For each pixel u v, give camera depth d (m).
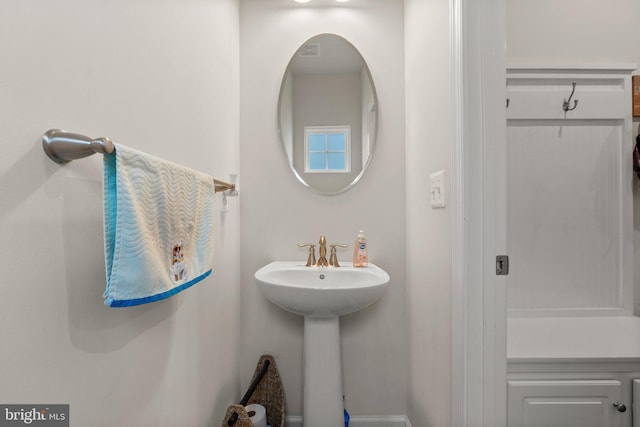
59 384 0.44
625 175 1.40
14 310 0.38
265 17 1.48
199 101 0.96
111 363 0.55
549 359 1.01
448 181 0.93
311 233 1.48
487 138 0.82
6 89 0.37
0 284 0.36
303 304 1.13
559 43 1.44
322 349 1.24
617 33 1.44
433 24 1.06
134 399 0.62
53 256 0.43
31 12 0.40
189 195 0.69
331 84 1.49
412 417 1.35
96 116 0.52
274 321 1.47
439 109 1.01
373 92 1.48
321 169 1.50
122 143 0.59
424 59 1.17
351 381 1.46
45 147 0.42
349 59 1.48
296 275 1.32
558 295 1.43
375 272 1.28
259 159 1.49
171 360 0.78
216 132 1.13
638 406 0.99
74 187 0.47
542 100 1.41
